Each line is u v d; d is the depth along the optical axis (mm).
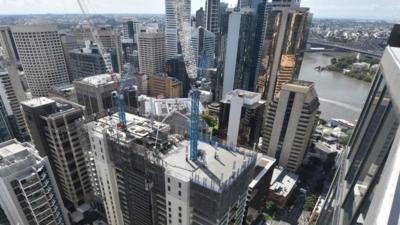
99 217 167500
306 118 185750
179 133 119875
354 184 34688
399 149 18375
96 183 149000
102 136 109125
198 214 91938
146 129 115375
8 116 196250
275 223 168750
